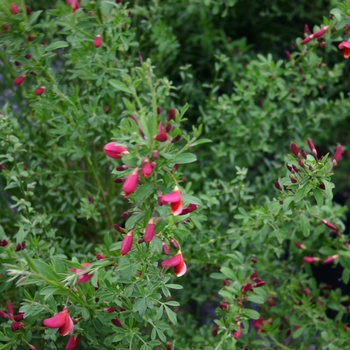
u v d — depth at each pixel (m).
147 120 0.56
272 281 0.90
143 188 0.58
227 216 0.92
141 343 0.68
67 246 0.85
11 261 0.66
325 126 1.18
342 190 1.28
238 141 0.95
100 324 0.65
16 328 0.65
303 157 0.66
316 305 0.88
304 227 0.71
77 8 0.75
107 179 0.98
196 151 1.06
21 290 0.77
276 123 1.07
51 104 0.76
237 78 1.15
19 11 0.69
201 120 0.98
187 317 0.91
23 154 0.92
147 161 0.55
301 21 1.28
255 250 0.88
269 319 0.82
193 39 1.14
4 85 1.04
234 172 1.05
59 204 0.95
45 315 0.71
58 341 0.82
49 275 0.58
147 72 0.58
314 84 0.96
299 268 0.95
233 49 1.17
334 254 0.83
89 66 0.77
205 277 0.91
